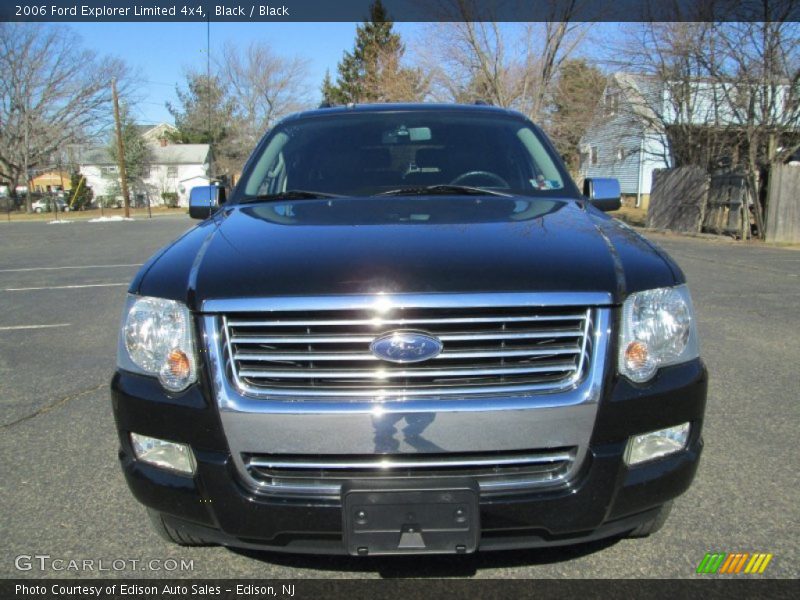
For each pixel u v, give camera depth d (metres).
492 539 2.15
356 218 2.71
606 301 2.12
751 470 3.31
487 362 2.08
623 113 21.94
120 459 2.35
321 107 4.23
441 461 2.10
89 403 4.46
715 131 17.12
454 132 3.73
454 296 2.06
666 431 2.23
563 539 2.18
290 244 2.39
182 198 67.12
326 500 2.08
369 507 2.03
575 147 27.52
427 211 2.80
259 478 2.13
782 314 6.85
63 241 18.84
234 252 2.36
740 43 15.30
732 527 2.79
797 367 5.02
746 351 5.46
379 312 2.06
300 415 2.06
